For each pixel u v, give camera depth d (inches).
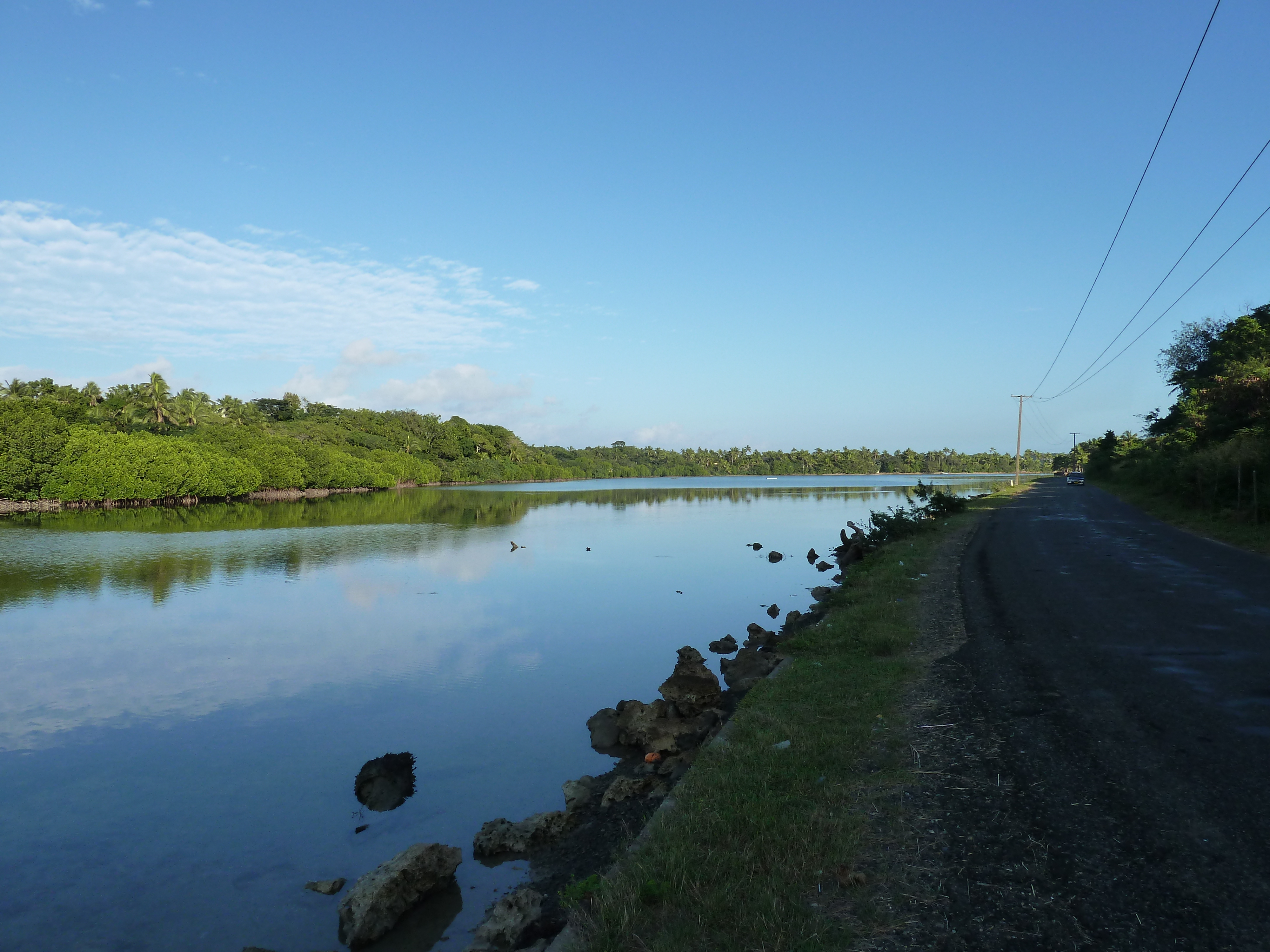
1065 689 301.0
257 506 2618.1
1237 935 138.5
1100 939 139.9
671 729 353.1
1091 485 3061.0
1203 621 419.5
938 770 224.7
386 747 368.2
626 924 154.0
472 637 603.2
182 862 261.0
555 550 1238.3
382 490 4333.2
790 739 257.4
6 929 221.5
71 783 329.1
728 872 170.6
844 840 180.2
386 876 218.8
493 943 191.9
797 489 4210.1
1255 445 991.6
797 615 602.9
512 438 7308.1
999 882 161.8
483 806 300.0
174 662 532.1
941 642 395.9
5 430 2213.3
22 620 673.6
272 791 319.6
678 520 1900.8
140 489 2415.1
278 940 214.1
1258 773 212.1
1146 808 192.9
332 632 620.7
